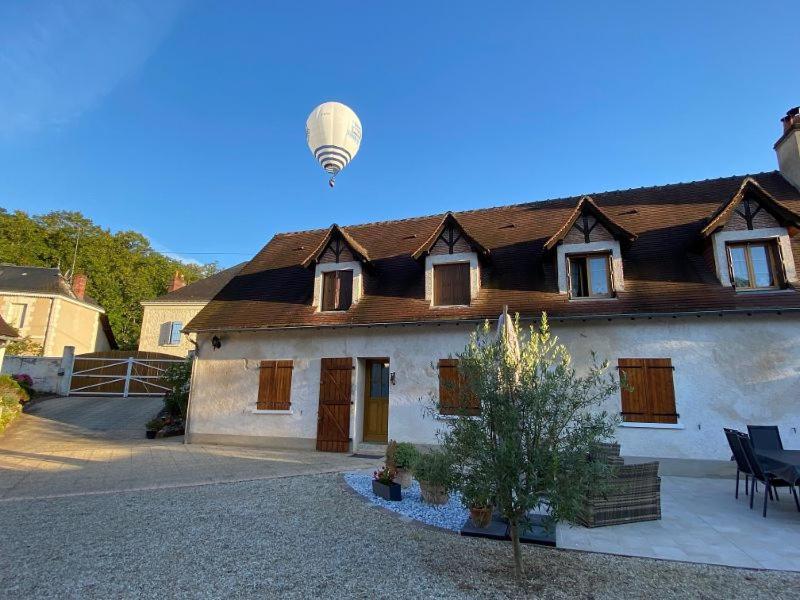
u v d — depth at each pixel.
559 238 10.75
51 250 42.06
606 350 9.89
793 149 11.92
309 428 11.88
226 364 13.03
